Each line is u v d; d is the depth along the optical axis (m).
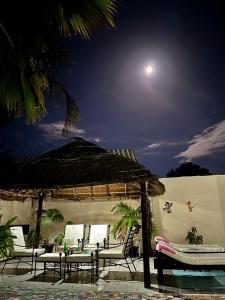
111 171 5.45
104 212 10.26
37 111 5.40
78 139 6.55
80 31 5.39
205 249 6.93
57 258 5.95
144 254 5.31
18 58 4.88
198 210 9.66
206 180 9.80
